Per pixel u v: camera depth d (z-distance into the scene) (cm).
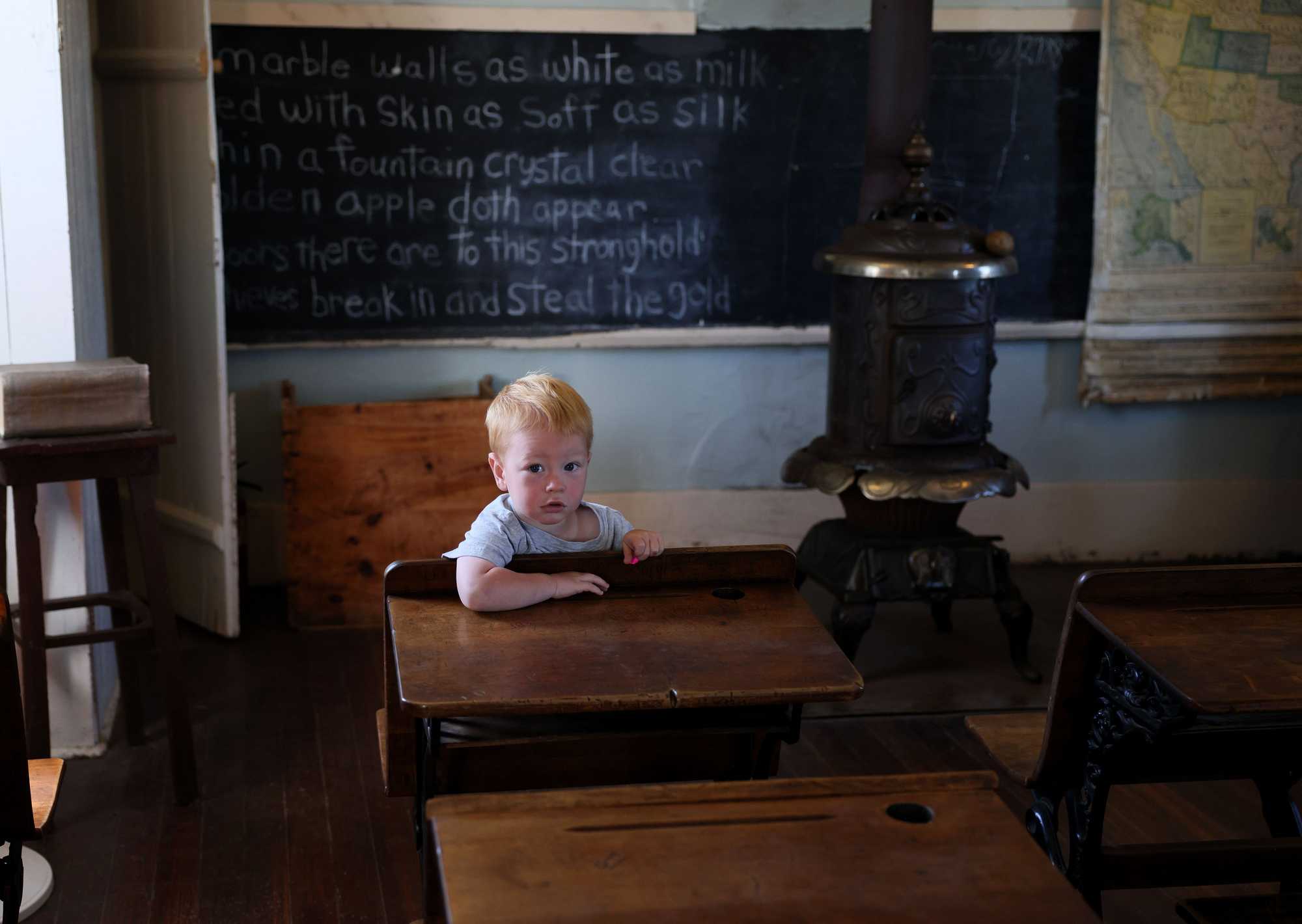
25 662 277
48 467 265
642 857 121
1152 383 459
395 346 425
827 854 123
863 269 337
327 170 411
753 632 176
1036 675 363
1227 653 167
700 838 125
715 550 192
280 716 337
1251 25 436
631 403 444
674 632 175
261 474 427
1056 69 436
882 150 365
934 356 343
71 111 301
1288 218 451
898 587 356
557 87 417
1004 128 438
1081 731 195
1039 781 201
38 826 191
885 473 346
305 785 298
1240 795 300
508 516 195
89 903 248
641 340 436
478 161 418
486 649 168
